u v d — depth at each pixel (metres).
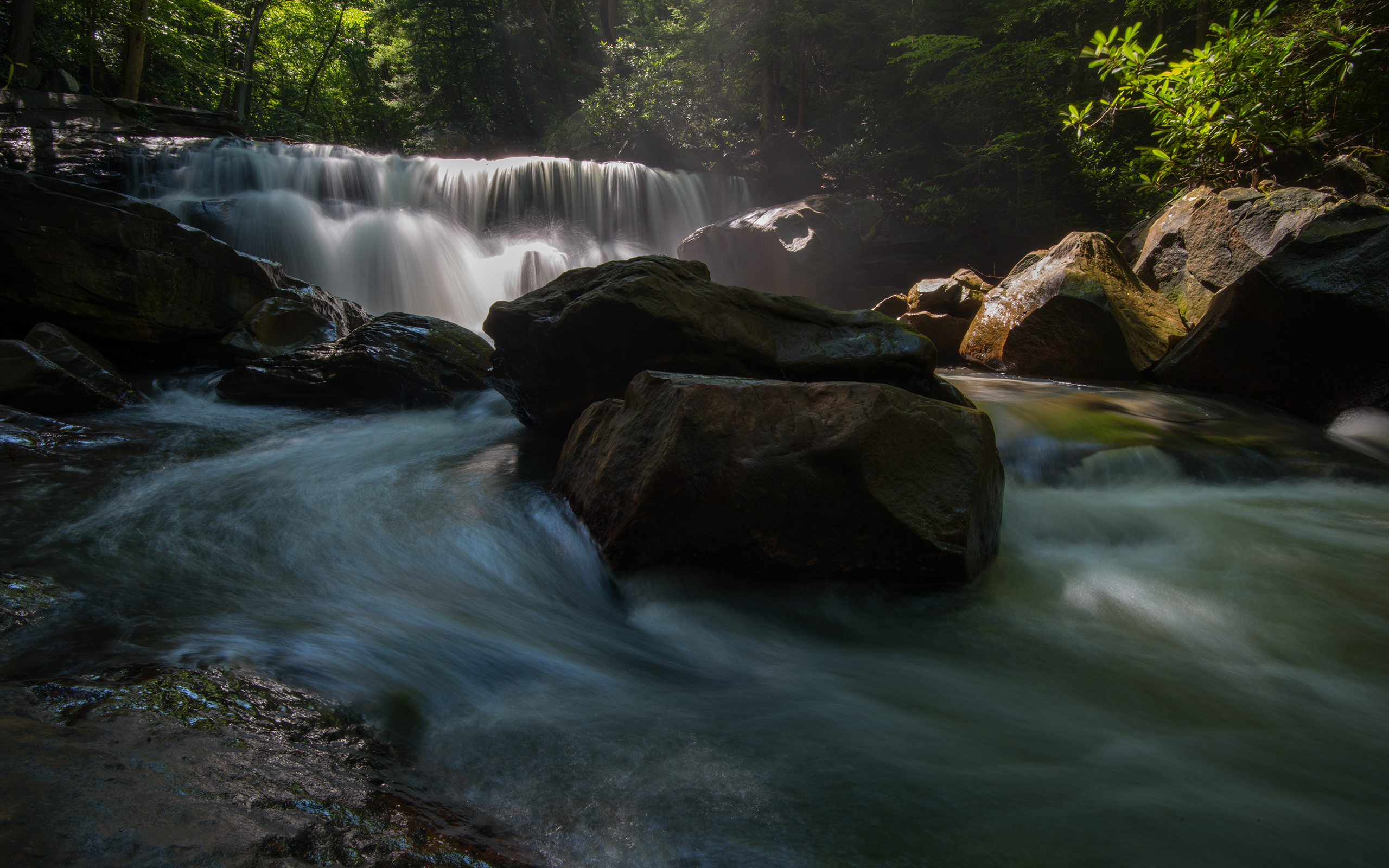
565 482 4.61
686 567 3.73
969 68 16.16
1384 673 3.19
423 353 7.59
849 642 3.42
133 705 2.00
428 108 34.25
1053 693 2.99
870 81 18.61
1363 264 6.23
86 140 14.06
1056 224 15.41
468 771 2.17
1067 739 2.60
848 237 15.70
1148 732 2.69
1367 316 6.11
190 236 8.45
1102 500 5.20
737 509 3.50
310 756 1.99
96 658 2.50
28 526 4.04
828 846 1.92
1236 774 2.41
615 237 17.70
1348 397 6.41
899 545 3.59
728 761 2.30
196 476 5.18
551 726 2.45
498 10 32.12
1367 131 11.37
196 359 8.72
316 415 7.21
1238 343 7.04
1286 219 8.27
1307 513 4.91
